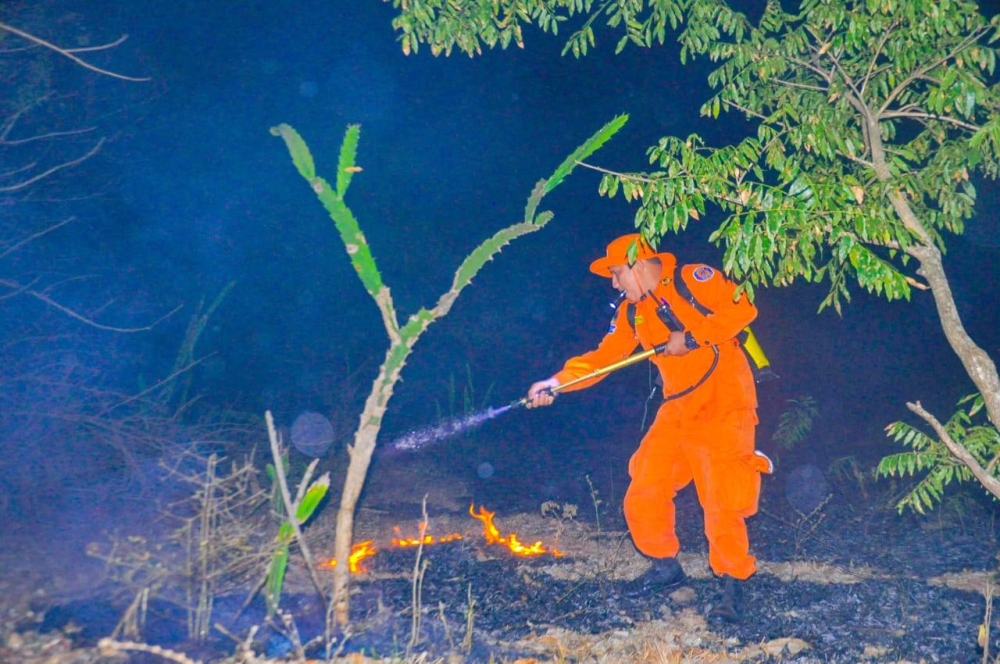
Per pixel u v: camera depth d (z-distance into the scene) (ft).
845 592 17.53
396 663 12.89
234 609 14.30
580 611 16.15
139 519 17.22
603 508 24.95
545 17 16.37
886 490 26.18
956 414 14.83
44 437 18.16
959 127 14.87
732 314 15.46
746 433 15.90
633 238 15.93
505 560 19.21
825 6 14.17
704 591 17.39
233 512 17.46
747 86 15.93
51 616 13.28
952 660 14.19
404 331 12.82
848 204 12.83
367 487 25.79
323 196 12.49
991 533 21.93
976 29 13.85
